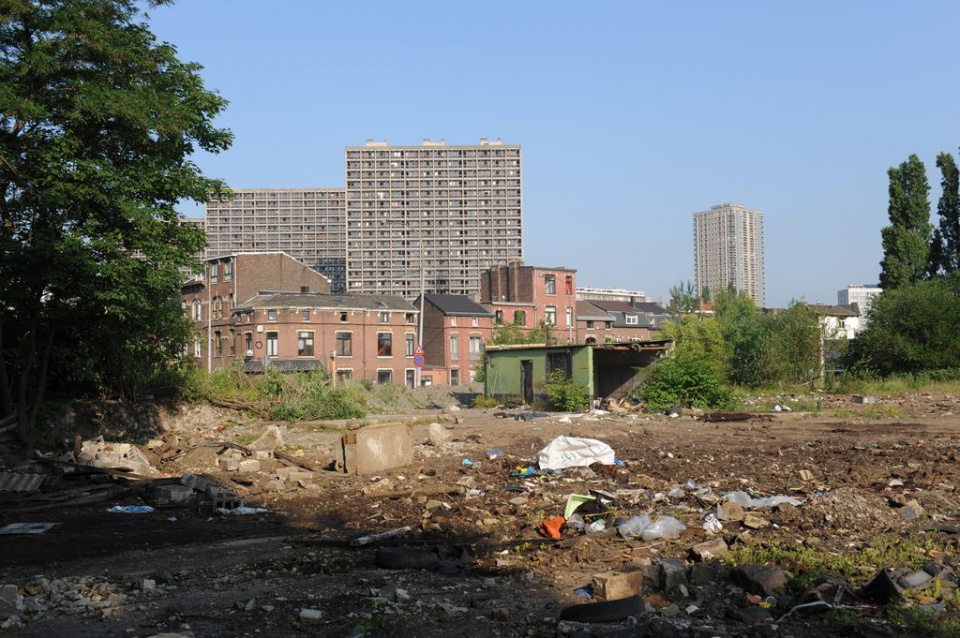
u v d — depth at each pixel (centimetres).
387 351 6800
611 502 1155
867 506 1041
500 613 661
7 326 1928
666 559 799
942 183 6119
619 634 597
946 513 1058
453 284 17350
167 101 1850
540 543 936
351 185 17475
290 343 6241
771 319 4853
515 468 1609
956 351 4469
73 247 1669
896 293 4812
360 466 1617
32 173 1700
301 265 7094
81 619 688
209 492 1399
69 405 2192
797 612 657
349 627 647
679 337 4862
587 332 8694
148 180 1823
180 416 2589
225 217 19838
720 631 612
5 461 1745
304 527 1128
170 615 694
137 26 1884
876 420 2650
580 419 2720
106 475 1575
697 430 2369
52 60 1712
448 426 2602
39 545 1034
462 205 17538
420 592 752
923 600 680
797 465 1544
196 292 7169
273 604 721
